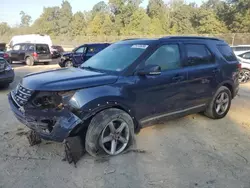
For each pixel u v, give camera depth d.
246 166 3.79
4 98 7.80
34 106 3.65
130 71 4.13
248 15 49.25
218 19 55.59
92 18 75.12
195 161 3.91
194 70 4.96
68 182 3.34
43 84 3.65
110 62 4.52
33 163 3.77
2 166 3.68
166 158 3.98
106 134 3.89
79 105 3.55
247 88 10.52
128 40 5.14
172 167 3.72
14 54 20.61
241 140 4.73
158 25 63.41
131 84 4.05
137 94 4.12
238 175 3.55
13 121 5.52
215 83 5.45
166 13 68.88
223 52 5.77
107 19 64.75
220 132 5.09
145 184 3.32
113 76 4.02
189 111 5.10
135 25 62.00
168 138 4.73
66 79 3.80
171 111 4.72
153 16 67.44
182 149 4.30
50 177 3.44
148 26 61.50
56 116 3.55
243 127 5.41
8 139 4.57
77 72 4.27
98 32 65.75
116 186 3.27
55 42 53.97
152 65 4.12
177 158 3.99
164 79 4.45
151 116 4.43
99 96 3.69
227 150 4.30
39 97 3.63
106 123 3.77
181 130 5.13
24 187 3.22
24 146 4.30
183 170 3.65
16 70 16.19
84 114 3.58
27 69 16.94
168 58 4.63
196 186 3.29
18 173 3.52
